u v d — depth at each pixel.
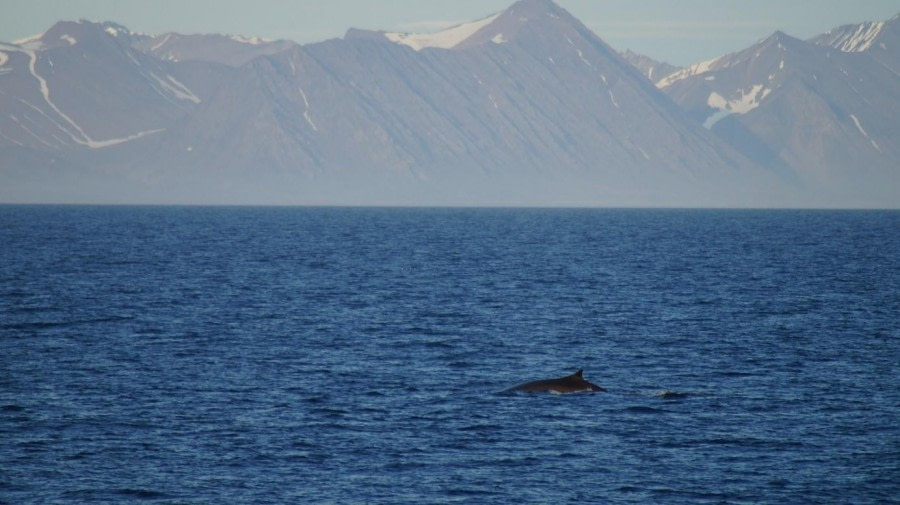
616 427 130.50
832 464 116.12
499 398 146.25
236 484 108.88
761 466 115.31
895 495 106.44
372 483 109.31
